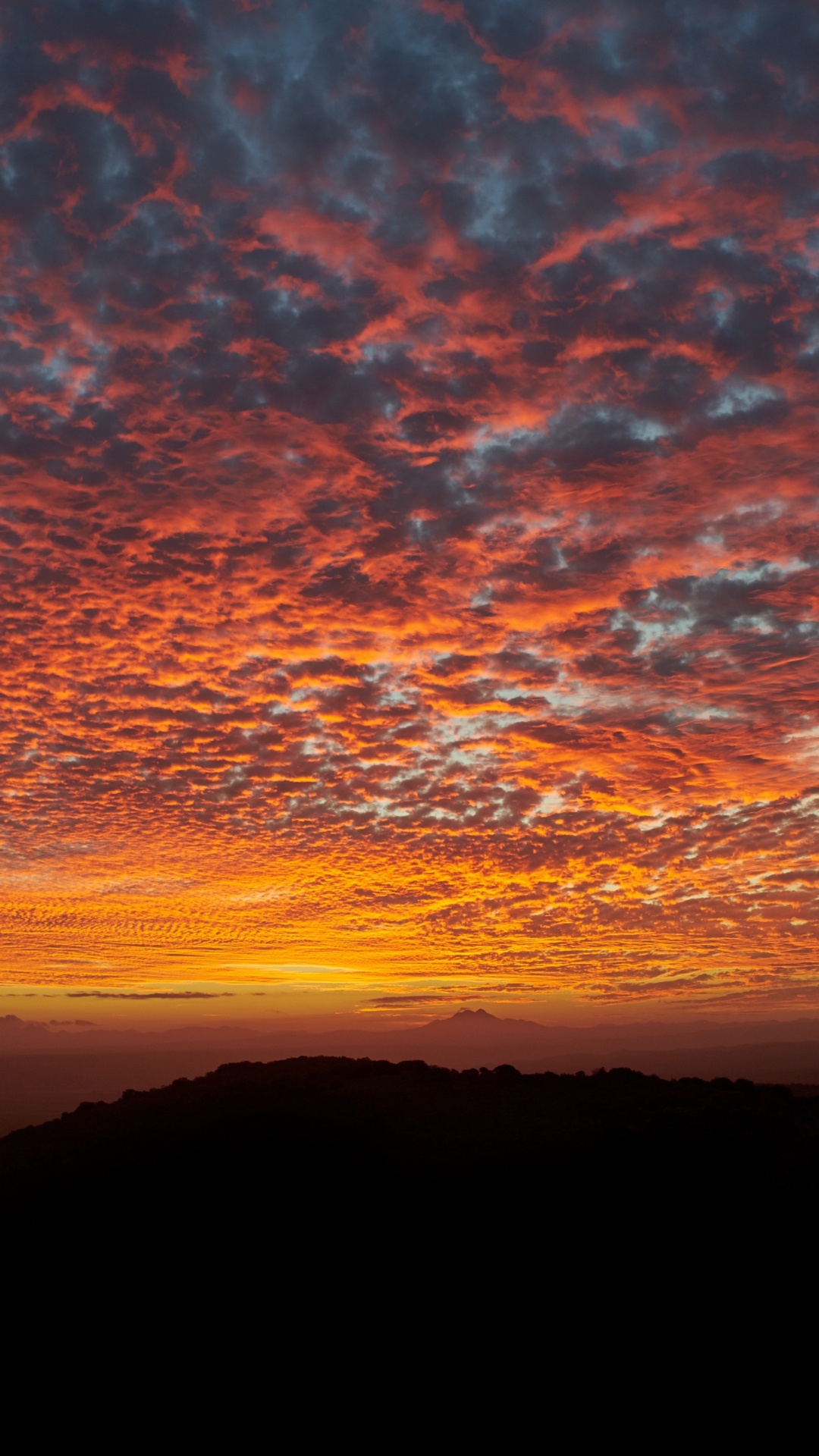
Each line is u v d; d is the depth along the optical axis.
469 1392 14.04
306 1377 14.61
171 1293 16.84
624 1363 14.23
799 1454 12.40
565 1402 13.65
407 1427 13.49
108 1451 13.54
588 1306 15.40
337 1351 15.09
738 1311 14.94
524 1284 16.06
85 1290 17.31
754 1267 15.80
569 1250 16.69
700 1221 16.97
